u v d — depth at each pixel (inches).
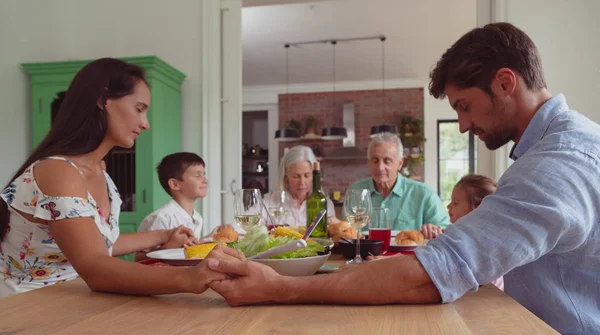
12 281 50.7
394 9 199.2
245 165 365.7
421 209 104.2
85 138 47.7
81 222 38.8
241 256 34.1
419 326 26.4
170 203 89.1
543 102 37.2
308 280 31.5
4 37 117.4
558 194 30.3
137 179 114.2
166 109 119.3
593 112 112.7
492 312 29.4
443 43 243.9
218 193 127.2
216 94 127.8
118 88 47.0
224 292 31.4
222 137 129.6
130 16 130.9
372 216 60.6
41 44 127.2
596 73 112.6
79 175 43.1
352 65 287.6
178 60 128.8
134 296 34.7
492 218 31.0
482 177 75.6
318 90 340.5
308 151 107.4
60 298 34.0
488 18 119.1
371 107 333.4
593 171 31.3
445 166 335.9
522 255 30.1
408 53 261.7
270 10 200.5
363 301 31.2
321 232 67.6
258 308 30.9
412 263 31.1
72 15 133.1
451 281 30.7
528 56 36.2
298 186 105.0
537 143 34.5
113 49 131.3
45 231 48.9
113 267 35.3
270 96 347.6
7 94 118.6
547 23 114.3
